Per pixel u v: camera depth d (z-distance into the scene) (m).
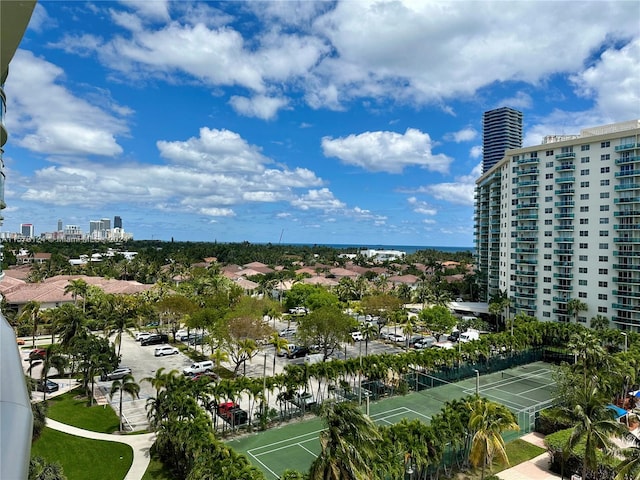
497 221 112.88
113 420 45.03
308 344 66.69
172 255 198.25
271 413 47.28
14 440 3.60
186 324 71.69
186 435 33.38
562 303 89.81
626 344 65.94
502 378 64.25
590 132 92.06
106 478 34.03
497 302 98.75
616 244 82.38
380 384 54.31
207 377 45.22
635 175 79.81
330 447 23.53
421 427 33.50
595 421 30.44
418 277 163.88
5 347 5.39
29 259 187.12
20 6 6.98
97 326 72.69
